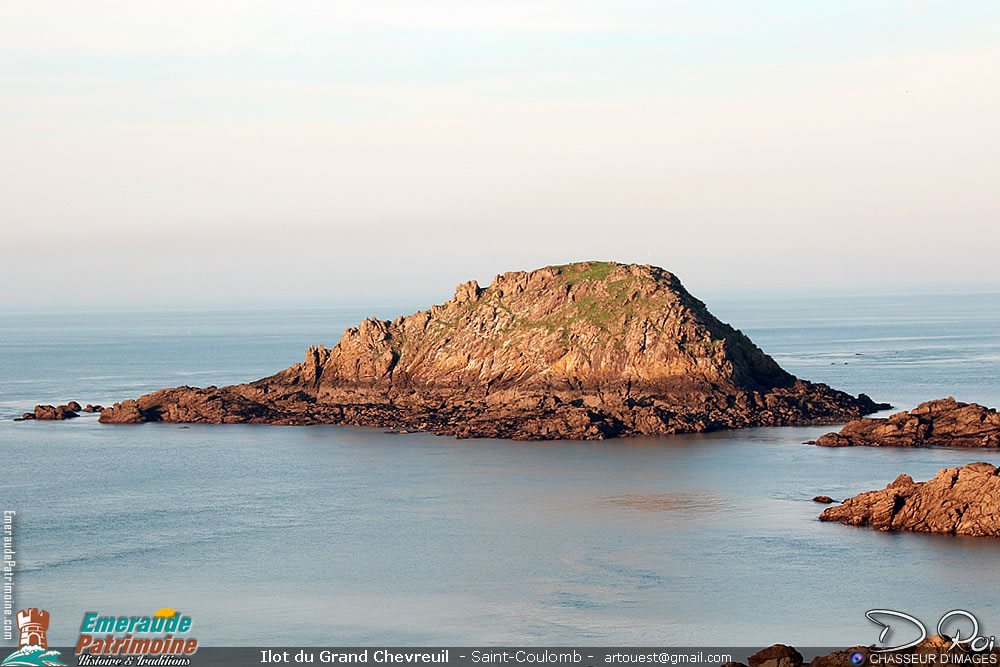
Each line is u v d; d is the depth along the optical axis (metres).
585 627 103.31
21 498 163.62
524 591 113.81
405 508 152.38
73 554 131.12
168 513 152.38
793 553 125.00
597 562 123.38
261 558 128.12
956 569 117.50
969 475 135.25
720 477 167.88
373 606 110.31
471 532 138.00
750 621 103.75
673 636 100.38
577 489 161.88
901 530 134.38
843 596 110.06
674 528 137.38
